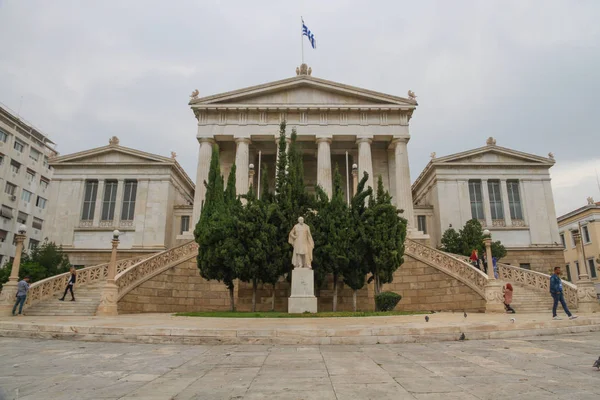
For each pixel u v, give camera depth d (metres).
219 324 11.89
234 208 20.84
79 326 10.86
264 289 23.17
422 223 40.84
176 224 40.72
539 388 5.12
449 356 7.70
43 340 10.50
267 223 20.39
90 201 40.00
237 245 20.00
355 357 7.68
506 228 39.09
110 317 15.93
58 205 39.50
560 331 11.05
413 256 23.92
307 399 4.79
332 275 23.62
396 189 37.44
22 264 28.52
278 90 37.25
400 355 7.88
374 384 5.50
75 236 38.75
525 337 10.39
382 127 36.97
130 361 7.44
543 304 19.53
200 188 35.03
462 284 21.36
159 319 14.34
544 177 40.44
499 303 18.67
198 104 36.66
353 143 39.62
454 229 37.78
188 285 23.23
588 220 45.91
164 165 40.09
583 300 17.52
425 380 5.70
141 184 39.91
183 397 4.92
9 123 46.94
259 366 6.86
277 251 20.16
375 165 39.91
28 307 18.12
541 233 39.09
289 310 17.42
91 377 6.07
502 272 23.28
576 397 4.66
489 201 40.03
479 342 9.59
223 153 39.06
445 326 10.39
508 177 40.44
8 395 5.00
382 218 21.11
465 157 40.44
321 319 13.80
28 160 49.97
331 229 20.62
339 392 5.09
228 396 4.95
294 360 7.39
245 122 36.75
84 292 20.20
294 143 22.31
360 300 23.34
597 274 44.34
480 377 5.83
